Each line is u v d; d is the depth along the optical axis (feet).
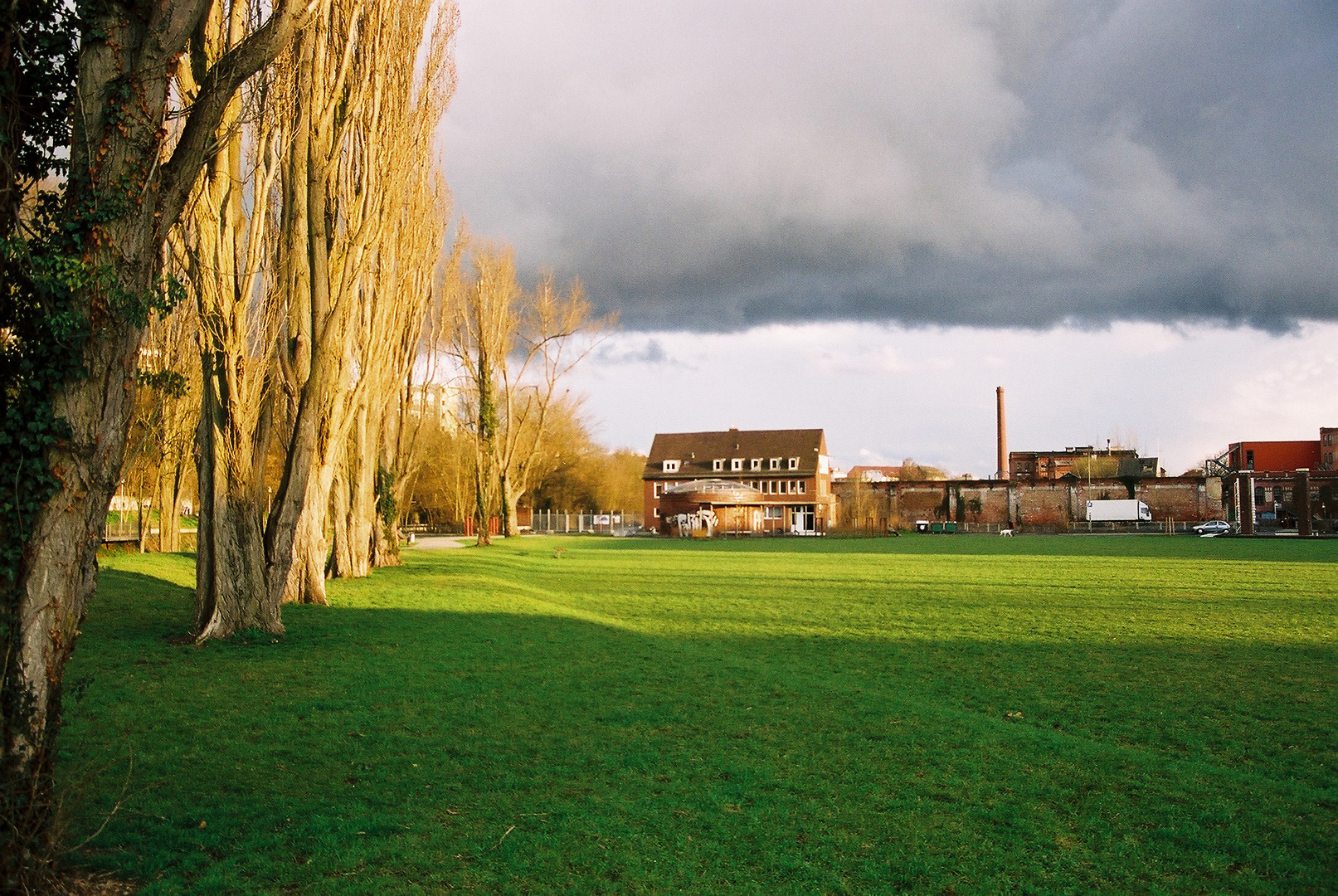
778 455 345.92
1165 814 26.27
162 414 94.22
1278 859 23.11
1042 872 22.31
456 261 151.33
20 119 20.26
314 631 56.44
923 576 115.34
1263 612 74.33
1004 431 395.14
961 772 30.12
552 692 41.78
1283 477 313.94
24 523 19.12
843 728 35.91
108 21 20.10
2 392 19.63
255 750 30.83
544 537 266.57
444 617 65.87
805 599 87.04
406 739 32.81
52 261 19.21
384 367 101.04
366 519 97.86
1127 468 356.59
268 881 20.65
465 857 22.40
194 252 51.80
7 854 18.12
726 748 32.68
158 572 85.46
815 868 22.27
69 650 19.77
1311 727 36.47
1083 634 63.00
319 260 56.24
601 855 22.75
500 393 215.31
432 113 93.40
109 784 26.68
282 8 22.45
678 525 291.58
